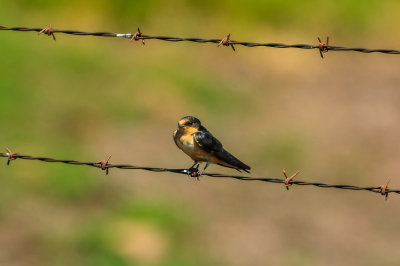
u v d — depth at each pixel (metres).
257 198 17.42
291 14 26.00
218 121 20.45
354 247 15.95
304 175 18.50
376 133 21.12
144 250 14.78
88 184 16.70
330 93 23.28
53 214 15.55
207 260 14.79
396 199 18.12
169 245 15.05
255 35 25.02
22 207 15.59
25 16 23.14
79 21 23.61
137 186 16.95
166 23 24.47
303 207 17.28
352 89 23.72
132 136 18.98
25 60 21.03
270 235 15.98
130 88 20.95
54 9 23.64
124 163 17.67
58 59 21.59
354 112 22.19
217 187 17.55
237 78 23.05
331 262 15.30
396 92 23.86
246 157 18.84
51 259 14.16
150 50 23.42
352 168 19.11
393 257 15.68
